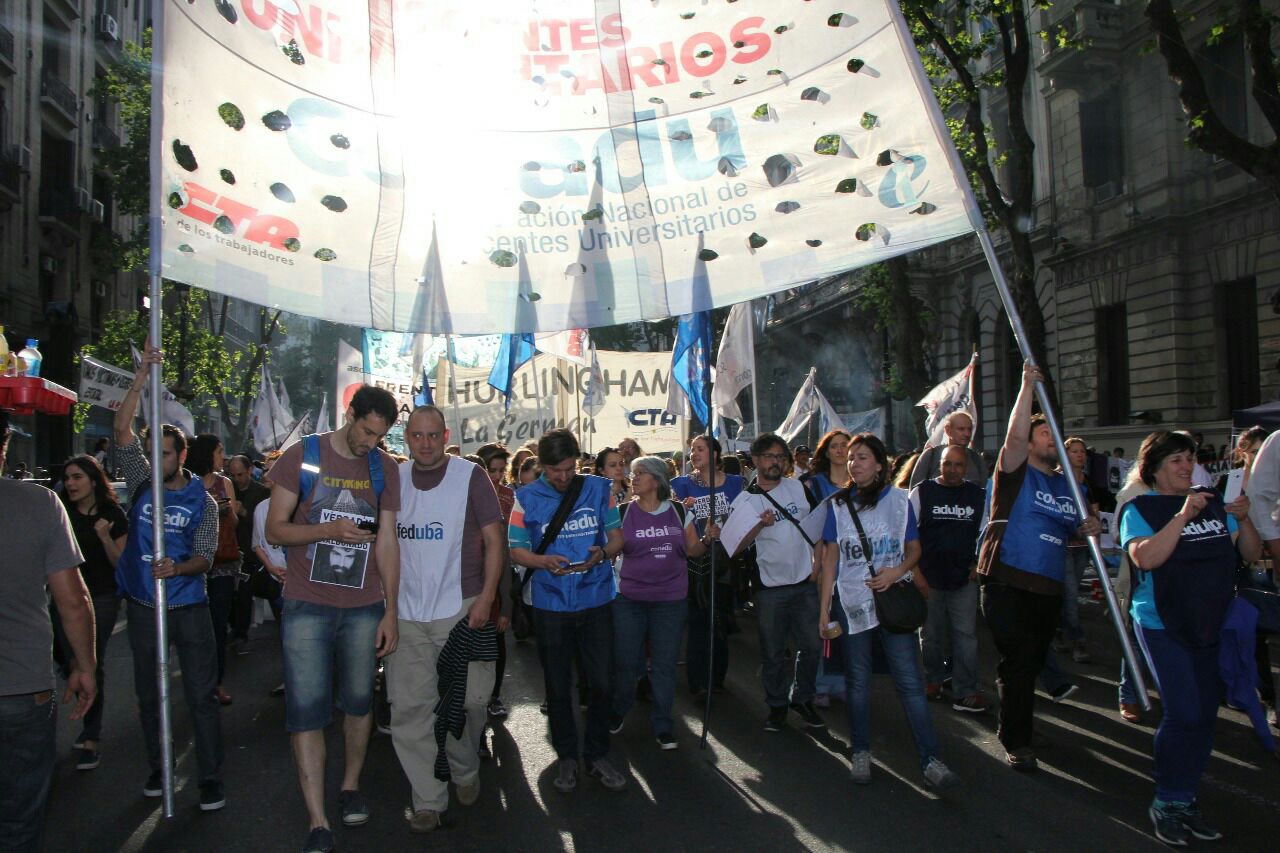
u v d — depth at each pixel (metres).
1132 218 22.14
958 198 4.84
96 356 27.36
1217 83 20.48
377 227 4.70
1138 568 4.55
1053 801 4.99
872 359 33.31
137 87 27.92
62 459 28.28
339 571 4.44
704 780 5.51
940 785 5.05
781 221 4.98
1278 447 5.07
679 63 5.07
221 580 7.39
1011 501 5.45
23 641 3.15
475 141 4.92
